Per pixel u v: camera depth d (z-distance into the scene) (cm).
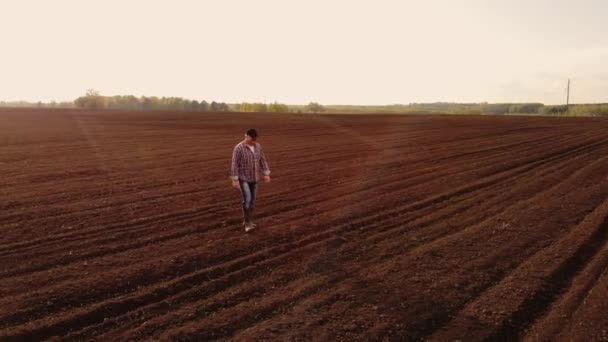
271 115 5378
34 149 1816
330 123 3728
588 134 2653
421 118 4775
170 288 514
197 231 735
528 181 1151
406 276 546
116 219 797
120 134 2550
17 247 646
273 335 410
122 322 438
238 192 1033
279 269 571
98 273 553
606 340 399
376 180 1173
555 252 621
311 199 957
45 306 466
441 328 425
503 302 474
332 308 464
